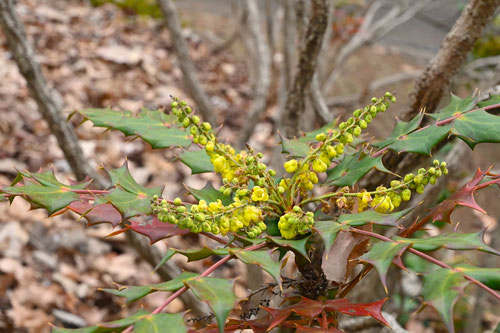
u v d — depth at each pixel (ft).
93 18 13.64
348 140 2.58
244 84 12.71
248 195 2.60
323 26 3.69
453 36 3.34
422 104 3.46
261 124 10.94
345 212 2.68
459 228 8.66
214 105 11.49
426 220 2.61
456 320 6.88
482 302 6.24
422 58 14.56
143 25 14.12
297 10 4.09
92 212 2.63
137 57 12.05
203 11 16.21
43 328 6.46
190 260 2.46
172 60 12.91
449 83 3.40
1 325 6.28
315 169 2.62
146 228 2.61
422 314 7.16
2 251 6.99
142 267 7.64
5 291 6.64
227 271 7.84
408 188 2.57
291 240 2.50
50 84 10.36
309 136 3.05
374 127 10.61
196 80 5.69
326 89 7.56
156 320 2.23
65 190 2.70
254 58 7.42
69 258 7.40
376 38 8.68
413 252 2.35
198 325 2.88
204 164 2.89
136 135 2.92
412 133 2.76
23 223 7.54
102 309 6.99
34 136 9.07
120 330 2.22
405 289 7.14
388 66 13.50
